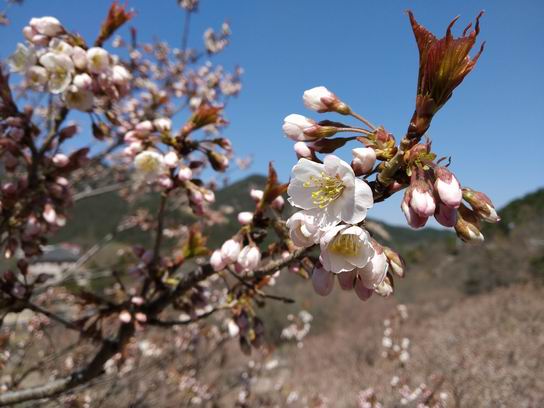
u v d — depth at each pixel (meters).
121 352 2.51
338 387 10.12
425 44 1.30
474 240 1.32
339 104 1.60
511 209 26.97
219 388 7.06
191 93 7.01
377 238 1.55
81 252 9.48
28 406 3.34
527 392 8.36
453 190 1.23
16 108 2.66
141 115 5.16
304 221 1.35
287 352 14.40
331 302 19.97
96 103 2.77
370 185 1.44
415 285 23.88
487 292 20.62
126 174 7.35
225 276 2.41
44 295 4.52
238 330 2.40
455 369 10.09
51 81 2.51
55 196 2.72
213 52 7.62
